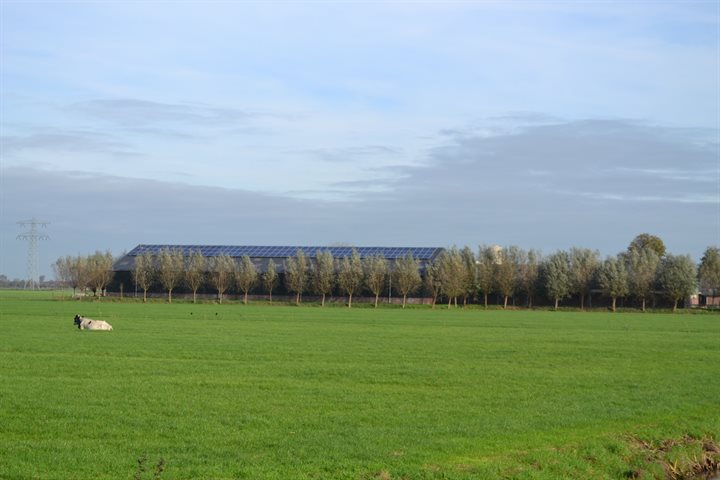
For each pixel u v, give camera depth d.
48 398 35.31
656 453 29.16
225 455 25.31
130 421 30.45
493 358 56.84
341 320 109.38
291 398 36.56
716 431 32.47
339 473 23.41
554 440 28.98
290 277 194.38
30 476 22.64
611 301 196.00
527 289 191.88
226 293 199.88
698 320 131.12
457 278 186.38
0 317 103.19
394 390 39.75
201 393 37.53
